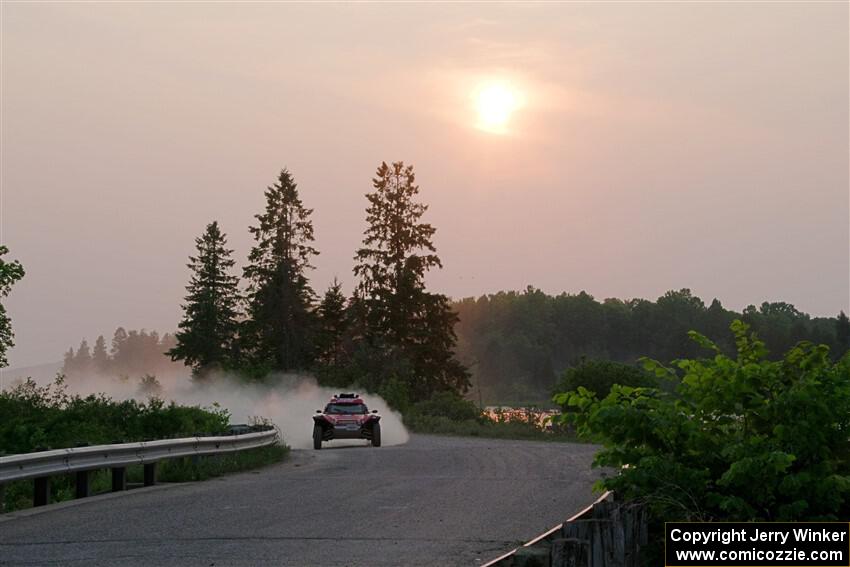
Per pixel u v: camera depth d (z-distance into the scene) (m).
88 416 24.75
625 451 10.02
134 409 26.48
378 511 14.27
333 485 18.27
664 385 10.44
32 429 21.52
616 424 9.88
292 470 22.31
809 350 9.83
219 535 11.93
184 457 20.56
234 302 91.56
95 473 20.39
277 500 15.73
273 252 85.94
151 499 15.96
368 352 75.38
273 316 84.81
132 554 10.59
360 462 24.89
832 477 9.14
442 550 10.85
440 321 83.50
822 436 9.23
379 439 34.53
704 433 9.82
